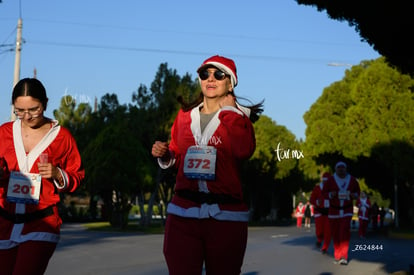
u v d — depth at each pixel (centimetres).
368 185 4447
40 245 409
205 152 378
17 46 2503
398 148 3306
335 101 4188
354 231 3441
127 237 2170
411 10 1069
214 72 389
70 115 3791
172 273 380
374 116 3425
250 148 380
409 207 4259
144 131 3294
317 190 1545
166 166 391
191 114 390
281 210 6241
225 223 376
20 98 418
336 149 3831
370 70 3556
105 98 3759
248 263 1176
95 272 981
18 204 411
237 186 381
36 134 429
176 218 381
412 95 3366
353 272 1016
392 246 1820
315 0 1200
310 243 1881
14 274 406
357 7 1141
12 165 419
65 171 421
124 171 2883
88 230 2970
